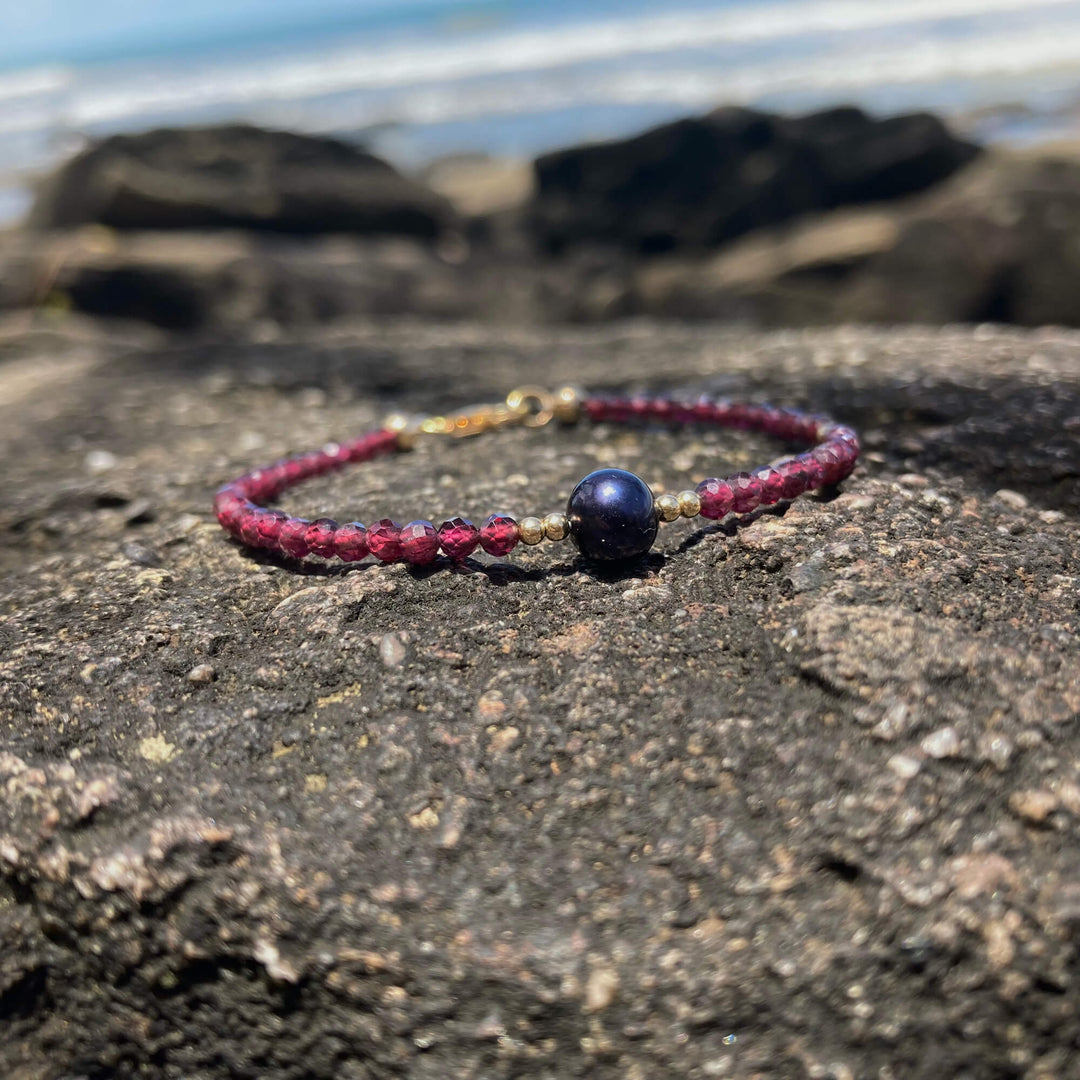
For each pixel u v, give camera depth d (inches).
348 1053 2.5
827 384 5.2
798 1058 2.4
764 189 15.8
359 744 2.9
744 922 2.5
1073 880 2.4
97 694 3.2
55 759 3.0
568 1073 2.4
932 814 2.6
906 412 4.7
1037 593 3.3
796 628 3.1
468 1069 2.4
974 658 2.9
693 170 16.1
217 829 2.7
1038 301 11.3
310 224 16.4
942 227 12.1
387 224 16.9
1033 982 2.3
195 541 4.1
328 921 2.6
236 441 5.6
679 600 3.4
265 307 13.3
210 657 3.3
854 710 2.8
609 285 15.2
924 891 2.5
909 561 3.4
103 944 2.7
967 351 5.5
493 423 5.2
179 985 2.7
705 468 4.4
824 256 12.9
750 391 5.3
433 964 2.5
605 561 3.6
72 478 5.2
